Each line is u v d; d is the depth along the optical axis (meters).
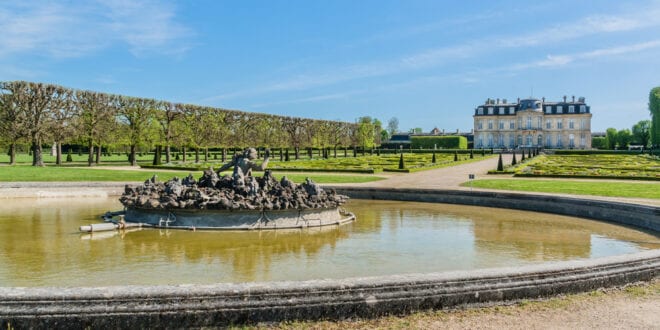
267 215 16.83
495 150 125.94
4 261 11.77
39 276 10.48
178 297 7.64
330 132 82.56
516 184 30.64
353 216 19.47
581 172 39.47
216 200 16.53
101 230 15.95
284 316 7.88
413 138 144.50
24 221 17.81
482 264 11.99
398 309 8.27
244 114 66.19
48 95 45.12
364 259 12.38
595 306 8.76
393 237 15.50
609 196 23.06
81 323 7.37
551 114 140.50
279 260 12.17
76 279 10.27
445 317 8.23
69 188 27.00
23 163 56.19
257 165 18.98
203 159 78.06
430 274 8.86
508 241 14.98
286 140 71.25
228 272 10.94
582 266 9.55
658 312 8.45
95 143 51.41
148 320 7.51
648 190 25.75
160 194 17.97
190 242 14.38
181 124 56.75
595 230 17.14
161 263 11.73
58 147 49.31
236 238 15.09
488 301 8.73
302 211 17.41
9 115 43.97
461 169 49.81
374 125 105.38
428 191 26.05
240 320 7.74
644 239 15.51
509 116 143.12
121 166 50.12
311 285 8.12
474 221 19.09
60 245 13.73
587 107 137.88
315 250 13.41
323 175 38.75
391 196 27.05
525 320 8.08
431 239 15.21
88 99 48.84
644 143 135.88
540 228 17.47
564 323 7.93
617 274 9.78
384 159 67.00
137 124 52.31
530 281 9.03
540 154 106.94
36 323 7.28
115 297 7.52
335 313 8.02
